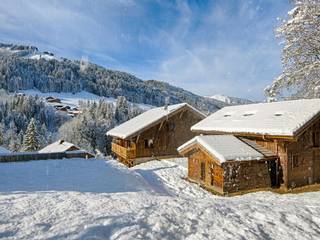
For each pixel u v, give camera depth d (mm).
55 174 17344
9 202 7258
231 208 8000
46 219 6102
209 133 25625
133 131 29141
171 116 31156
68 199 7977
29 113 96562
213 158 17969
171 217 6742
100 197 8609
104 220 6109
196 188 18984
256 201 10047
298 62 17844
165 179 20703
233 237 6012
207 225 6523
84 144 66188
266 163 19016
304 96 19344
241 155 17828
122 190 14914
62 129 74188
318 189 18578
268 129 18859
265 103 25672
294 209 8422
